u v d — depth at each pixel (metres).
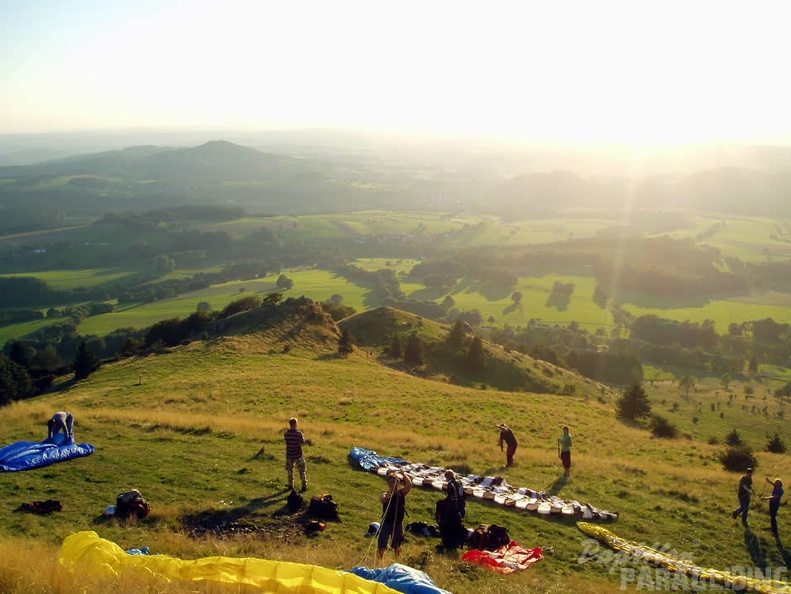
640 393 46.31
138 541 12.15
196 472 17.17
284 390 37.69
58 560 8.95
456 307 176.88
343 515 14.52
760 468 26.11
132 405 32.66
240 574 8.47
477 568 11.77
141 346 72.12
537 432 31.14
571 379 73.56
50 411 24.66
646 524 16.36
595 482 19.89
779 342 146.38
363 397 37.38
